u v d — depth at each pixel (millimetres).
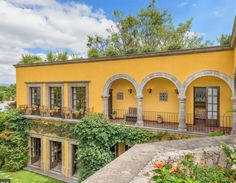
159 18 19484
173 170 2475
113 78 10164
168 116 10344
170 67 8766
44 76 12609
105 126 9391
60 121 11391
